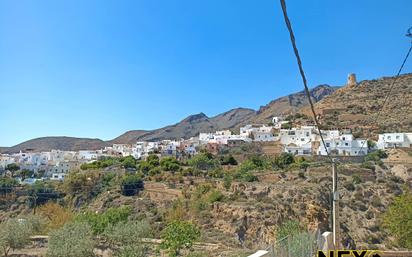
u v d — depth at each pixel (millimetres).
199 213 50000
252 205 47188
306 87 7422
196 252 33281
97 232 44312
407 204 27219
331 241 18203
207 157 87000
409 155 70125
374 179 58094
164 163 81062
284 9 4707
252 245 40656
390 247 35594
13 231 40969
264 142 102188
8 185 77562
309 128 97688
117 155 138000
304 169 65562
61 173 112062
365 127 94562
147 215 54844
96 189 71000
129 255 35844
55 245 36312
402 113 94375
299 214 46031
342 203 49562
